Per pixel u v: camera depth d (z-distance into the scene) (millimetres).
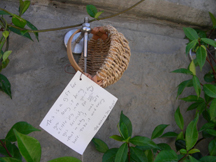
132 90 651
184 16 728
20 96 527
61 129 434
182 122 643
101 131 604
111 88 623
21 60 538
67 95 434
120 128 484
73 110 439
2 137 502
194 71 554
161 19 730
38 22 563
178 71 556
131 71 653
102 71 434
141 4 647
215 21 702
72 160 306
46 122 426
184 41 764
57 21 587
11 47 531
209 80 663
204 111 680
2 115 508
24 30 460
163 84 696
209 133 616
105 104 454
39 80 547
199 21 759
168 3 672
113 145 614
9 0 552
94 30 507
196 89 539
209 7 744
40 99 544
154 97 682
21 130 390
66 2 604
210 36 808
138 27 703
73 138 441
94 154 590
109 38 511
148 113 671
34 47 552
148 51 693
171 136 653
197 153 674
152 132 670
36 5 580
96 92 446
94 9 519
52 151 548
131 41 671
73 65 444
